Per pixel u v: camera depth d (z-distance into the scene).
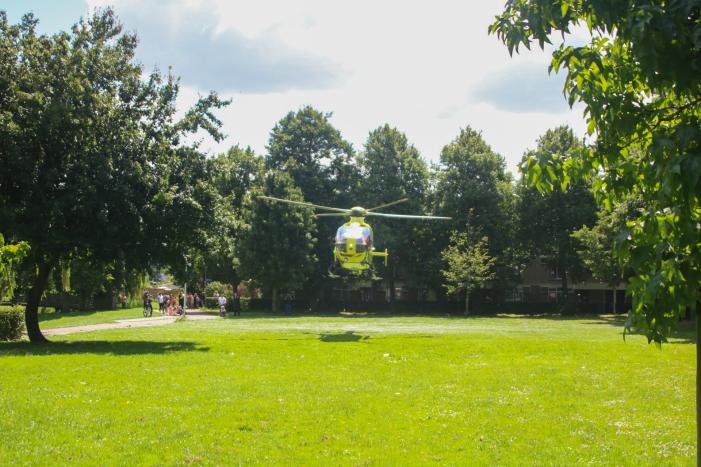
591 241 48.19
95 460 8.56
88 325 40.47
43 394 12.81
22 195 23.22
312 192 71.12
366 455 8.95
